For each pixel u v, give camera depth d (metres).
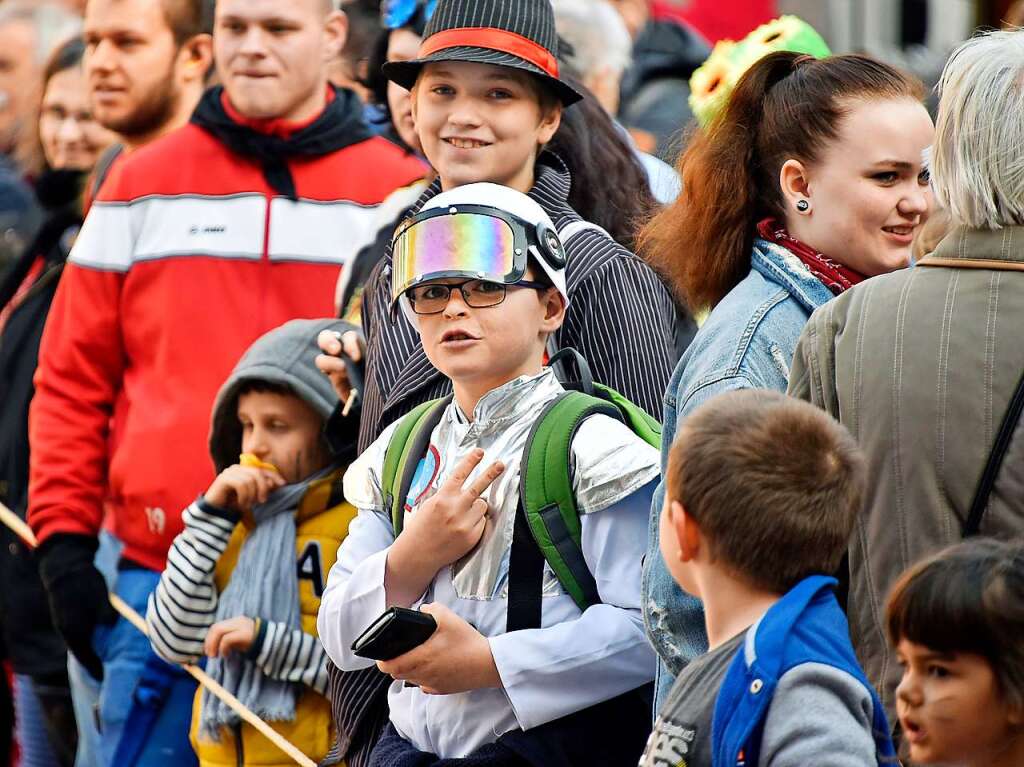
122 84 19.55
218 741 14.93
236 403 15.41
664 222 11.95
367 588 11.11
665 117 22.14
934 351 9.38
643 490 10.89
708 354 10.73
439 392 12.61
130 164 17.80
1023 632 7.89
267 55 17.31
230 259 17.36
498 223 11.14
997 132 9.32
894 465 9.43
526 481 10.88
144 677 16.62
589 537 10.80
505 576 10.92
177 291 17.31
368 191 17.62
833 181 10.92
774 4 26.44
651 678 10.88
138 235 17.52
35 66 25.30
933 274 9.58
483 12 13.27
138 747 16.61
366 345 14.16
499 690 10.89
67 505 17.42
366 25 20.20
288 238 17.41
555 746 10.79
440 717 11.07
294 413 15.14
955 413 9.27
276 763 14.87
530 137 13.42
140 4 19.50
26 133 24.86
